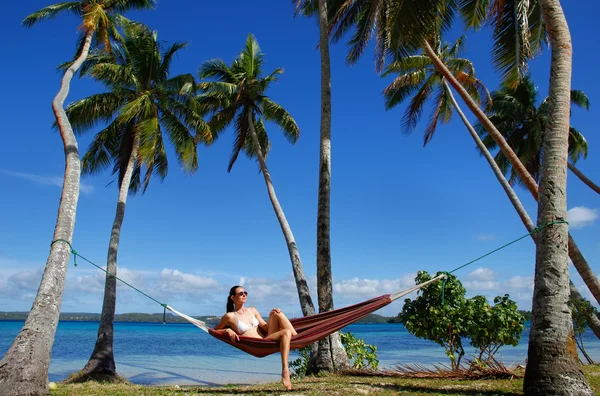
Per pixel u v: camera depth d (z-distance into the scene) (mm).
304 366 12250
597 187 17469
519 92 21531
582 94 21203
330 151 12641
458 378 9508
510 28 11516
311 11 16766
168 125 17531
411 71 17922
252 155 21234
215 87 19016
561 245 6781
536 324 6660
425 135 19234
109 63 15984
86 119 16703
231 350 33906
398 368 10453
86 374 13555
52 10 14375
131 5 15734
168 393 7609
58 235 8172
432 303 11227
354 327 112562
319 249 11797
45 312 7570
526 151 21453
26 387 6969
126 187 16578
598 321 13039
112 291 14961
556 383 6230
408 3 10398
